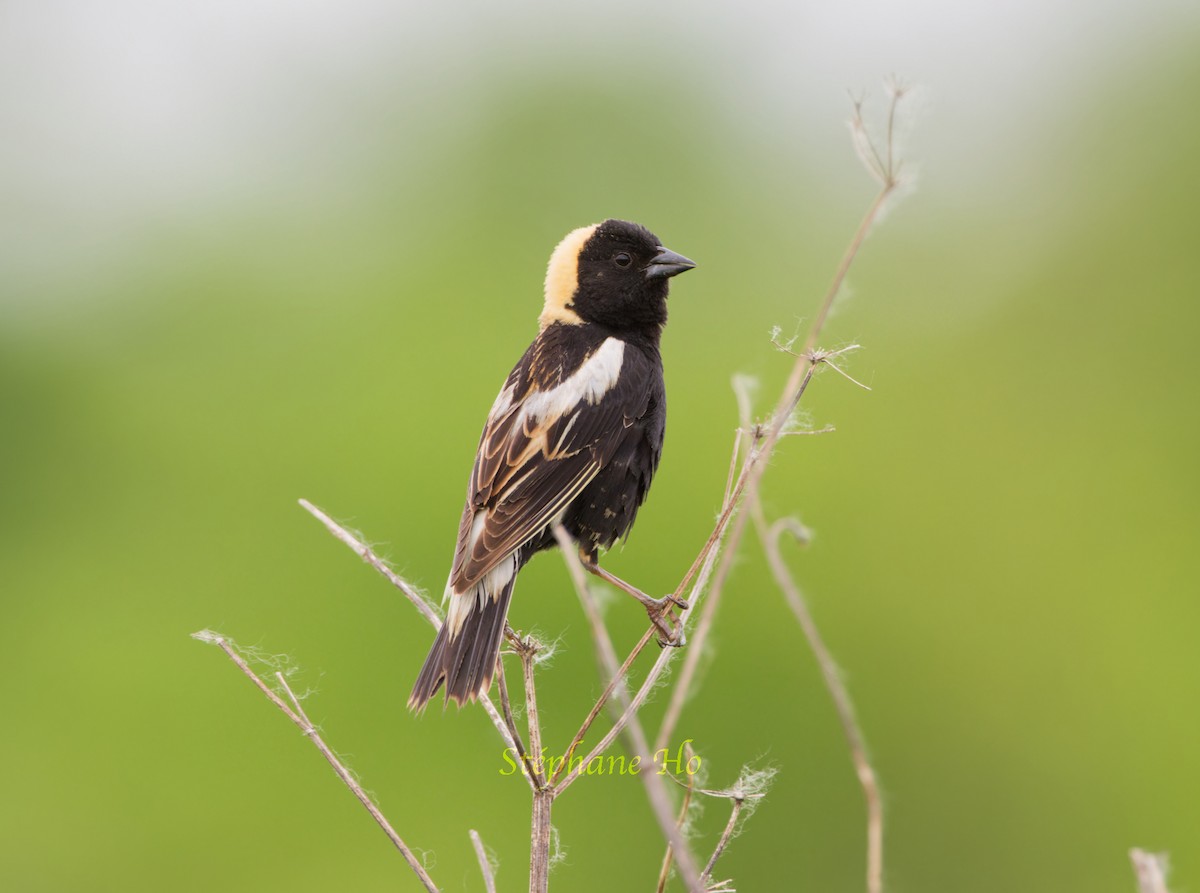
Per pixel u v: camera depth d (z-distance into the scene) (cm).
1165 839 1499
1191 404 1766
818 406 1633
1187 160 1875
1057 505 1681
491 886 586
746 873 1316
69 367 1719
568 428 806
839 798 1367
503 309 1741
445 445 1542
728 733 1355
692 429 1575
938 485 1633
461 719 1302
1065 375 1789
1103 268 1845
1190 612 1612
